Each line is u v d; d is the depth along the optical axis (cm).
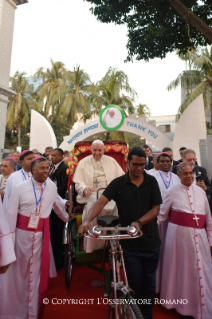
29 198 335
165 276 361
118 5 998
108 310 270
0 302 322
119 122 1236
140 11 986
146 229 291
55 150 577
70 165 497
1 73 816
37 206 339
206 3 945
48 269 341
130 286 283
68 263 407
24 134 3438
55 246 519
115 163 462
